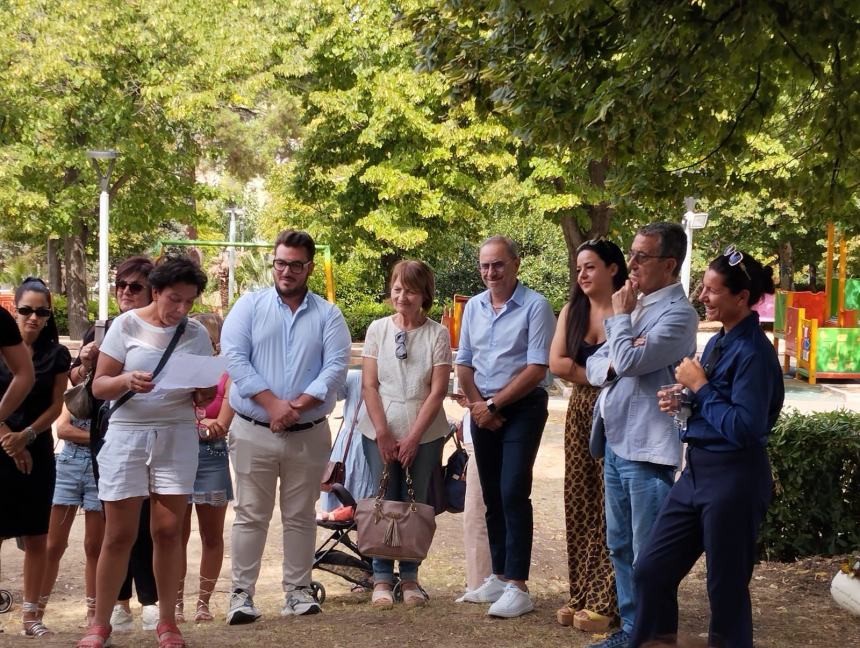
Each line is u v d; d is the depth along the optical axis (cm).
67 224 2825
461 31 809
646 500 492
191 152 2938
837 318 2509
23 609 639
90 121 2722
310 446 605
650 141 709
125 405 513
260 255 3503
